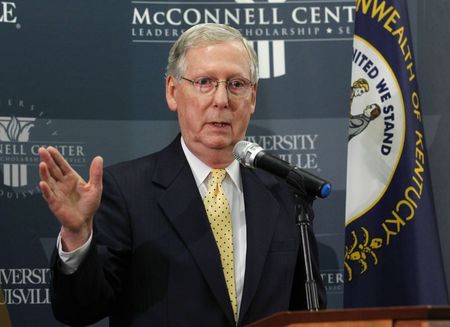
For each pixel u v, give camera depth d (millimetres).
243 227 4352
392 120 5391
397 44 5449
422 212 5277
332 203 6008
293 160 6023
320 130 6062
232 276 4195
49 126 5852
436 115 6090
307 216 3605
